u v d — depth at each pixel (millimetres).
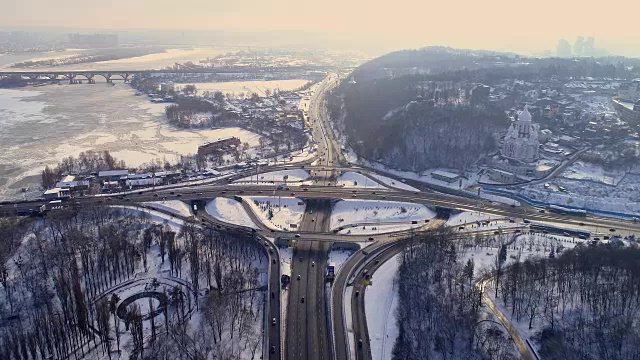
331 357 190500
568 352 186625
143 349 194375
